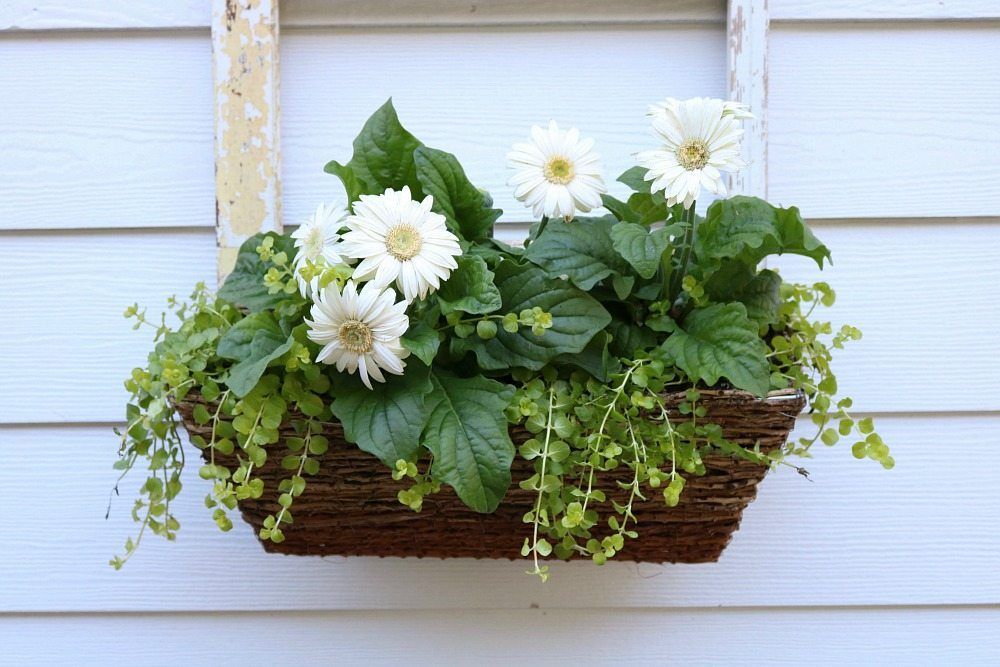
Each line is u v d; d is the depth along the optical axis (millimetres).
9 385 2104
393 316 1862
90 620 2111
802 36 2111
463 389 1903
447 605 2111
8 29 2096
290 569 2111
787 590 2111
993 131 2113
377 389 1900
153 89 2105
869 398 2111
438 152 1963
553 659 2111
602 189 1936
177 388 1895
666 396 1900
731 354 1888
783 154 2111
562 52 2111
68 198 2105
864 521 2113
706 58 2109
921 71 2113
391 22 2104
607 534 1958
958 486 2111
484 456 1873
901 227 2113
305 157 2105
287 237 1999
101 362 2105
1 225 2102
